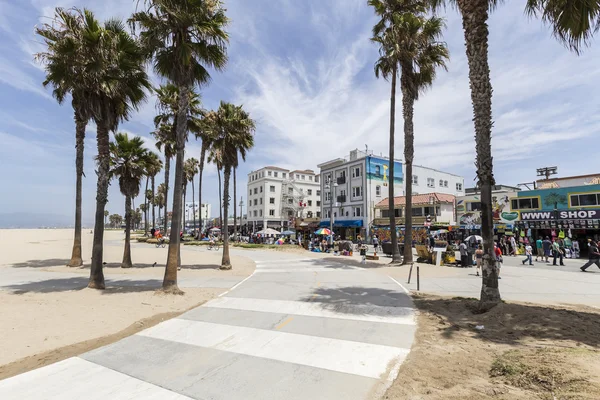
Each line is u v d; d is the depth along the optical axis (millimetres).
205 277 13367
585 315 6555
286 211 67188
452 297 9086
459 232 33000
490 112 7738
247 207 75750
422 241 34156
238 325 6746
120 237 56625
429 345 5406
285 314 7582
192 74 11328
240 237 43688
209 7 10578
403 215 39344
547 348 4727
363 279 12750
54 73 11086
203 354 5184
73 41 10430
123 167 16734
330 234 30359
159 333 6266
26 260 19875
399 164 46094
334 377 4301
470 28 7930
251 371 4523
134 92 12164
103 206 11039
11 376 4391
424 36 16781
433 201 36562
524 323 6125
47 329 6395
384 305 8359
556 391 3375
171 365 4754
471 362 4578
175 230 10125
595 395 3109
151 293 9867
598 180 28953
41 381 4242
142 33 10805
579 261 20719
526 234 27297
